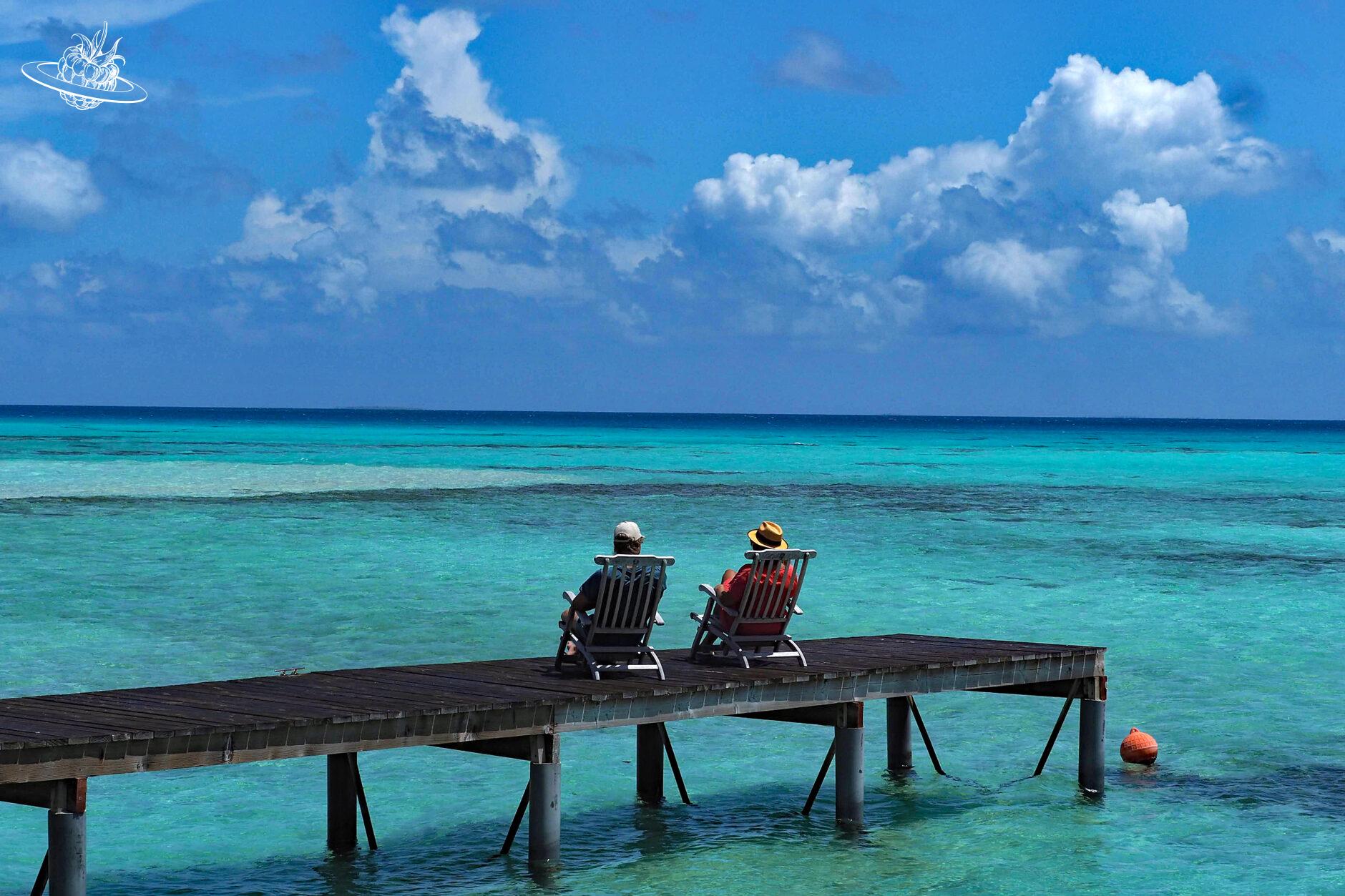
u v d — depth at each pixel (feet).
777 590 33.94
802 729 43.11
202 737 24.30
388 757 39.14
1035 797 35.47
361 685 30.14
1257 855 30.53
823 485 174.50
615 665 31.68
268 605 65.36
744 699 31.19
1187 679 50.34
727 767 38.32
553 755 28.53
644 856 30.30
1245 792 35.81
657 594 31.42
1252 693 47.83
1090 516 128.47
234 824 32.40
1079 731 38.11
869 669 33.04
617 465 224.12
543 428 544.21
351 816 30.58
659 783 34.65
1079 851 30.76
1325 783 36.58
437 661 51.34
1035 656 35.70
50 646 53.42
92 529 100.83
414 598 68.39
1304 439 496.64
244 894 27.53
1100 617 65.36
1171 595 73.36
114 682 46.42
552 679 31.24
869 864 29.86
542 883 28.35
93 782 35.81
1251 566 87.30
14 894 27.35
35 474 166.20
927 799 35.29
